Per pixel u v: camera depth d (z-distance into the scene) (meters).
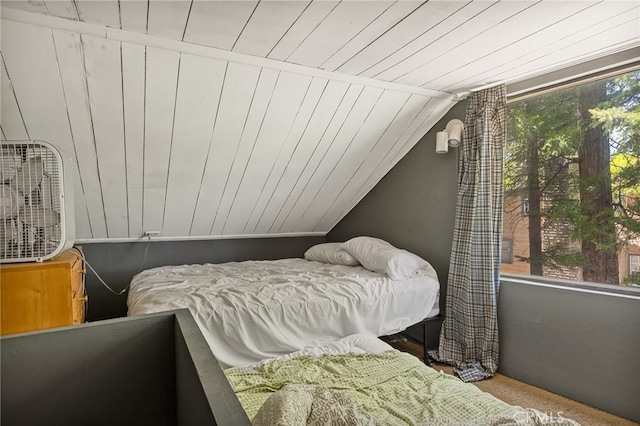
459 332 2.72
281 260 3.60
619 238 2.11
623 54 2.02
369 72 2.29
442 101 2.82
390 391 1.35
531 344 2.42
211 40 1.85
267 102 2.37
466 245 2.70
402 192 3.33
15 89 1.88
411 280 2.71
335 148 2.96
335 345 1.79
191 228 3.34
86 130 2.19
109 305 3.16
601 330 2.10
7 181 1.56
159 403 1.09
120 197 2.73
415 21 1.68
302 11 1.59
